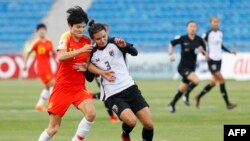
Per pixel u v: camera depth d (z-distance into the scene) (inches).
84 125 1419.8
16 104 2979.8
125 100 1460.4
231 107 2655.0
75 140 1429.6
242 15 5629.9
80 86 1439.5
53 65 4532.5
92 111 1411.2
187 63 2672.2
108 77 1456.7
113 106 1455.5
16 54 4995.1
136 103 1454.2
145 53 4803.2
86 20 1411.2
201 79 4557.1
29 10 6003.9
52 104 1435.8
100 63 1470.2
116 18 5846.5
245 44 5039.4
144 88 3895.2
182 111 2596.0
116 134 1886.1
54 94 1438.2
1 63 5009.8
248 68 4512.8
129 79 1475.1
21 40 5880.9
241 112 2514.8
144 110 1449.3
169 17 5743.1
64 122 2224.4
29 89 3956.7
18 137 1823.3
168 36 5654.5
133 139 1766.7
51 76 2726.4
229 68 4554.6
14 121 2256.4
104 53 1467.8
